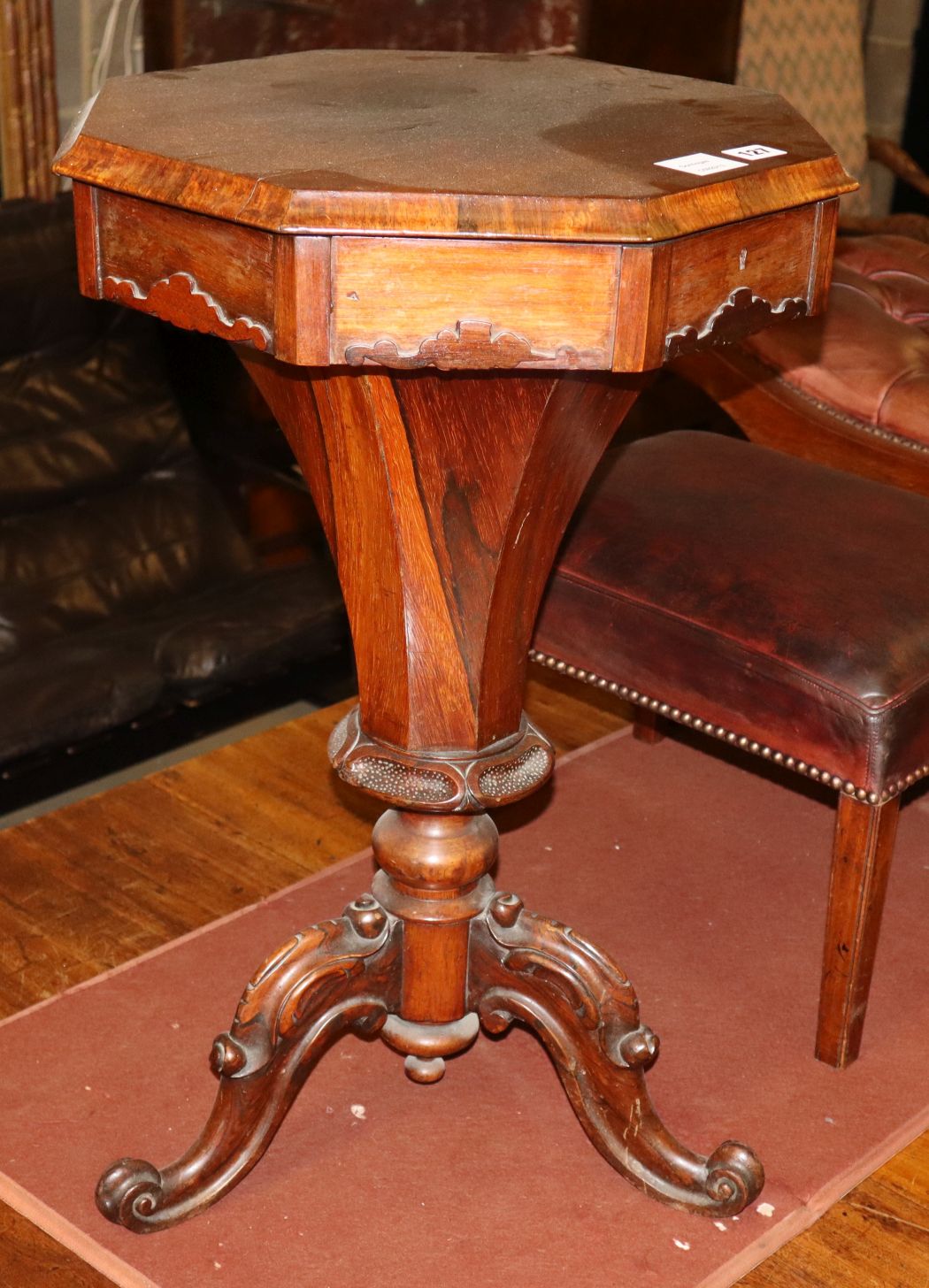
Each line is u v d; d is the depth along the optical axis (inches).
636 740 101.3
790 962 81.5
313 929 63.1
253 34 113.1
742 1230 64.6
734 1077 73.1
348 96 55.4
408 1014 66.1
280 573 113.1
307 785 96.5
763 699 71.3
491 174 45.5
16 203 107.8
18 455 107.9
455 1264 62.6
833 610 70.7
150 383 115.0
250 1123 63.9
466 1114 70.9
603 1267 62.7
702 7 130.8
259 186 44.1
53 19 109.7
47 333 109.0
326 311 44.6
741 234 48.6
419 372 50.5
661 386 139.5
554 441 53.2
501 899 64.4
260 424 115.5
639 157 48.5
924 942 83.4
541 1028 65.1
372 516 55.1
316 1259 62.7
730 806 94.9
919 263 122.0
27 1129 68.5
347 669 116.3
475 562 55.5
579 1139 69.6
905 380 98.8
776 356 100.0
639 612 75.0
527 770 60.7
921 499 80.4
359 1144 68.9
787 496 79.4
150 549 111.7
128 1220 62.7
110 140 49.1
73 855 88.8
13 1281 61.9
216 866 88.4
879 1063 74.4
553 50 122.1
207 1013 75.9
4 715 95.9
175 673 102.7
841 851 70.5
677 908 85.4
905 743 68.7
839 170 51.0
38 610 105.0
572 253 44.6
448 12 117.8
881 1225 65.9
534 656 80.4
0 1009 76.5
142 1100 70.4
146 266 49.5
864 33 176.9
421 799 58.6
